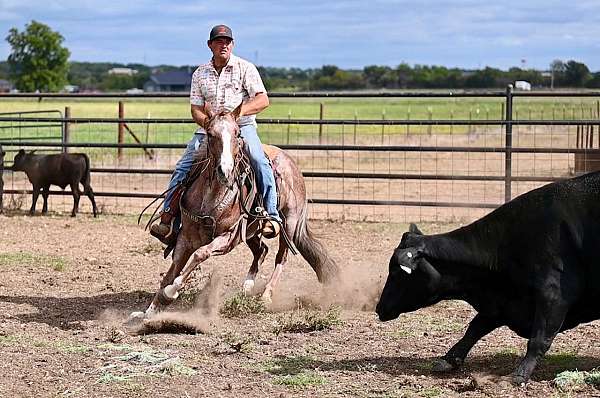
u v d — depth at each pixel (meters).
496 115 55.66
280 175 10.30
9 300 10.49
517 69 139.25
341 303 10.35
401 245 7.38
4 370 7.48
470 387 6.97
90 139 35.22
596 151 16.03
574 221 6.96
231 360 7.86
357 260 12.88
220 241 9.14
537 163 27.84
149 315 9.20
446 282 7.32
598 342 8.45
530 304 7.19
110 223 16.95
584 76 103.81
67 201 20.50
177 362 7.68
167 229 9.64
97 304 10.37
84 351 8.12
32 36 130.88
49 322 9.41
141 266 12.73
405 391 6.91
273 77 192.88
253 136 9.72
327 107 76.19
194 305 10.12
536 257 6.99
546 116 50.91
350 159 29.92
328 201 16.62
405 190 21.50
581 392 6.85
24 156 18.22
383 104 86.88
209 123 8.84
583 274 6.96
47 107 66.88
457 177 16.47
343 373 7.45
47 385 7.09
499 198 19.84
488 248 7.21
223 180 8.64
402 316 9.62
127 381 7.18
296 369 7.56
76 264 12.78
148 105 76.31
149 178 24.20
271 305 10.30
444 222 16.55
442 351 8.20
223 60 9.51
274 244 14.34
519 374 7.00
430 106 78.38
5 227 16.38
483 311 7.48
